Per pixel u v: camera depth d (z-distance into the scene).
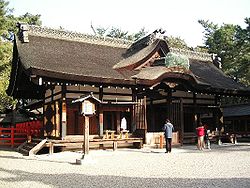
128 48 24.94
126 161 12.40
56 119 16.83
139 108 18.75
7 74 25.03
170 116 20.14
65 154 15.16
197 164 11.23
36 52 18.55
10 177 8.93
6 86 23.91
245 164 11.00
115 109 18.62
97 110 17.89
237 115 28.70
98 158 13.59
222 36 40.66
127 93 19.66
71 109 18.84
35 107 28.33
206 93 22.77
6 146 22.39
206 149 17.61
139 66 21.00
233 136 22.41
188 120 24.28
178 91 22.59
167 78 19.23
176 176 8.72
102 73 18.00
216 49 41.22
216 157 13.43
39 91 22.41
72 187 7.36
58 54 19.41
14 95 23.72
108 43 24.02
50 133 17.64
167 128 15.77
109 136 17.30
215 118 23.69
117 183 7.78
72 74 15.90
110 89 19.03
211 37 43.31
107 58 21.75
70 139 16.14
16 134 21.58
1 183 8.01
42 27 21.22
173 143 19.14
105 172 9.66
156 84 18.75
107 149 17.45
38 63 16.52
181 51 28.22
